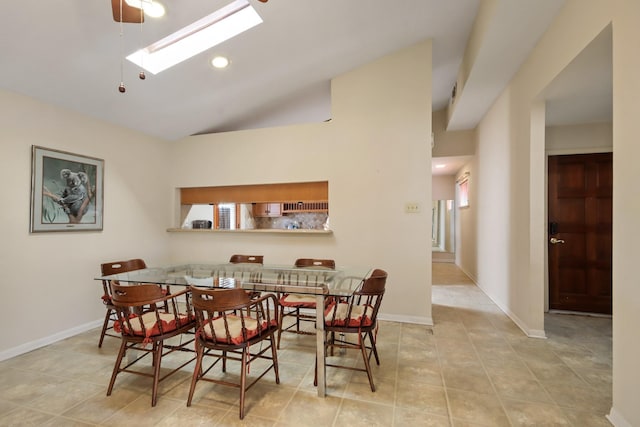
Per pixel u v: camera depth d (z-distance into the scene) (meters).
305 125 3.60
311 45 2.84
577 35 1.97
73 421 1.67
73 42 2.14
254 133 3.79
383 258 3.32
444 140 5.24
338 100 3.47
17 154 2.49
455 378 2.09
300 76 3.35
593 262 3.40
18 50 2.08
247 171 3.81
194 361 2.38
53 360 2.39
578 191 3.44
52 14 1.89
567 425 1.62
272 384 2.03
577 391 1.93
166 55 2.68
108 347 2.63
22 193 2.52
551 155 3.50
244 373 1.74
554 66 2.29
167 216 4.06
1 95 2.39
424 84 3.20
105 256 3.22
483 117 4.46
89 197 3.05
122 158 3.42
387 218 3.30
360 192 3.39
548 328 3.00
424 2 2.58
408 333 2.92
